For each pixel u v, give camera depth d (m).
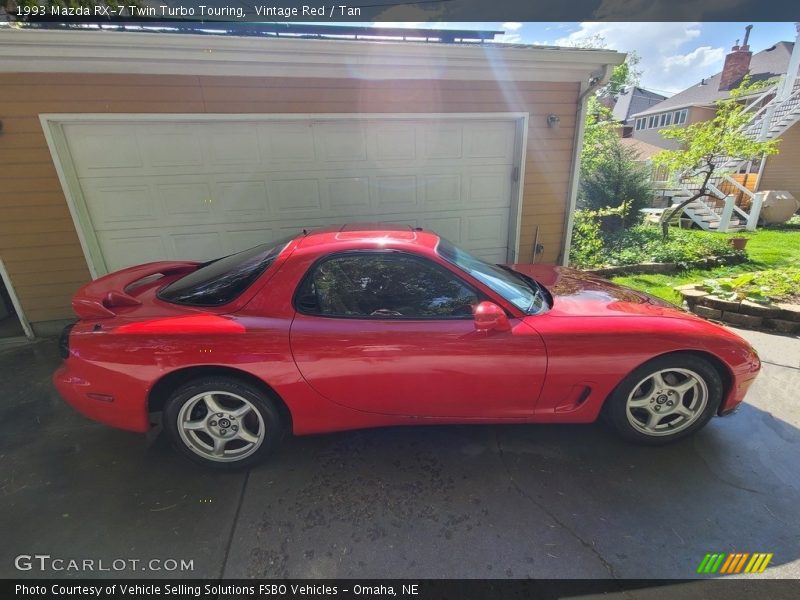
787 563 1.63
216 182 4.25
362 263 2.14
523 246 5.21
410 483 2.09
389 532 1.80
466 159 4.78
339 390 2.07
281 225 4.52
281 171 4.35
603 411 2.29
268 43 3.66
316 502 1.98
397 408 2.15
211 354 1.97
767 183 13.51
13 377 3.35
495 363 2.05
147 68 3.72
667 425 2.28
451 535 1.78
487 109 4.56
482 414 2.20
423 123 4.53
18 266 4.01
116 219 4.16
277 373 2.01
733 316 4.12
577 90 4.74
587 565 1.64
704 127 8.73
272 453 2.24
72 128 3.82
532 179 4.96
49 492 2.07
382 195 4.67
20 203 3.87
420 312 2.10
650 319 2.19
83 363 2.04
